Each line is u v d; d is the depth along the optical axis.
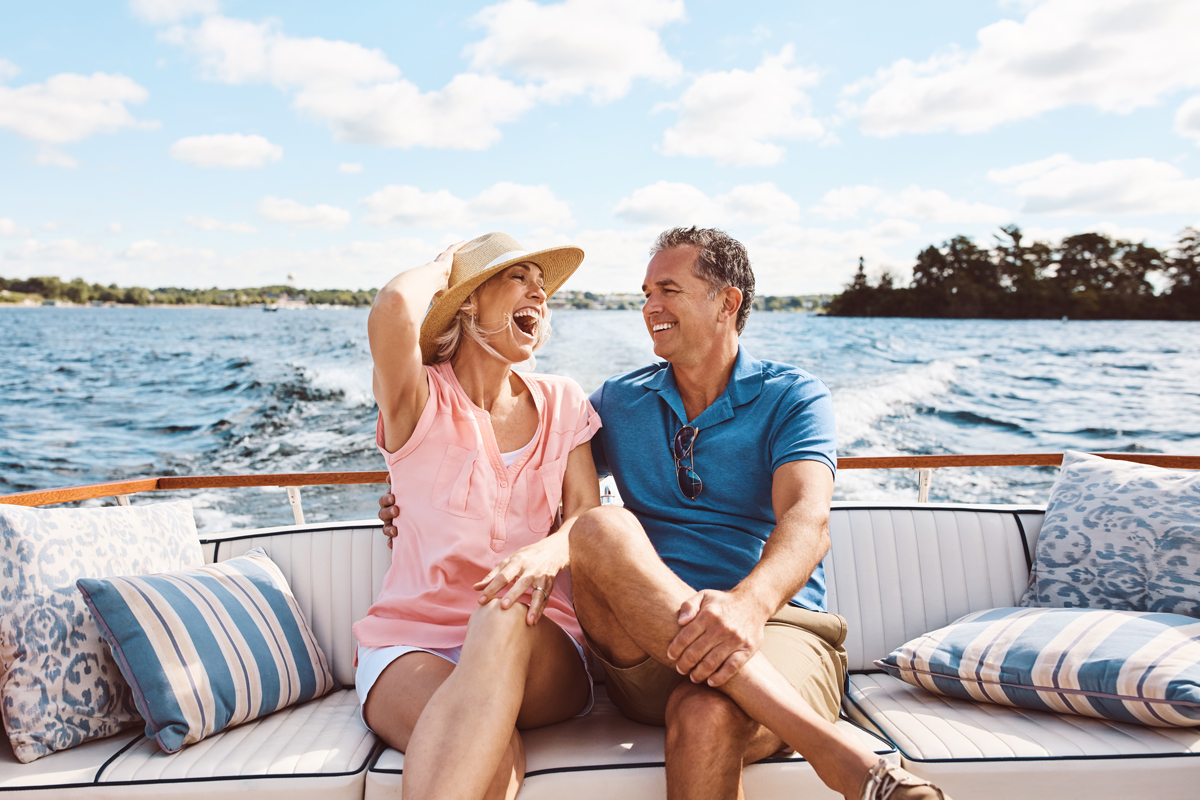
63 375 19.05
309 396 13.75
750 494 1.61
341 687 1.84
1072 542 1.77
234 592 1.68
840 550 1.91
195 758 1.35
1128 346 26.28
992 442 11.37
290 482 2.32
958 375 17.84
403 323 1.38
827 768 1.06
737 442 1.61
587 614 1.34
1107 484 1.81
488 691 1.14
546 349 16.09
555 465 1.63
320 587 1.90
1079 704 1.37
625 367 14.12
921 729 1.38
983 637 1.55
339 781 1.25
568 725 1.45
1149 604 1.62
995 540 1.91
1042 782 1.24
